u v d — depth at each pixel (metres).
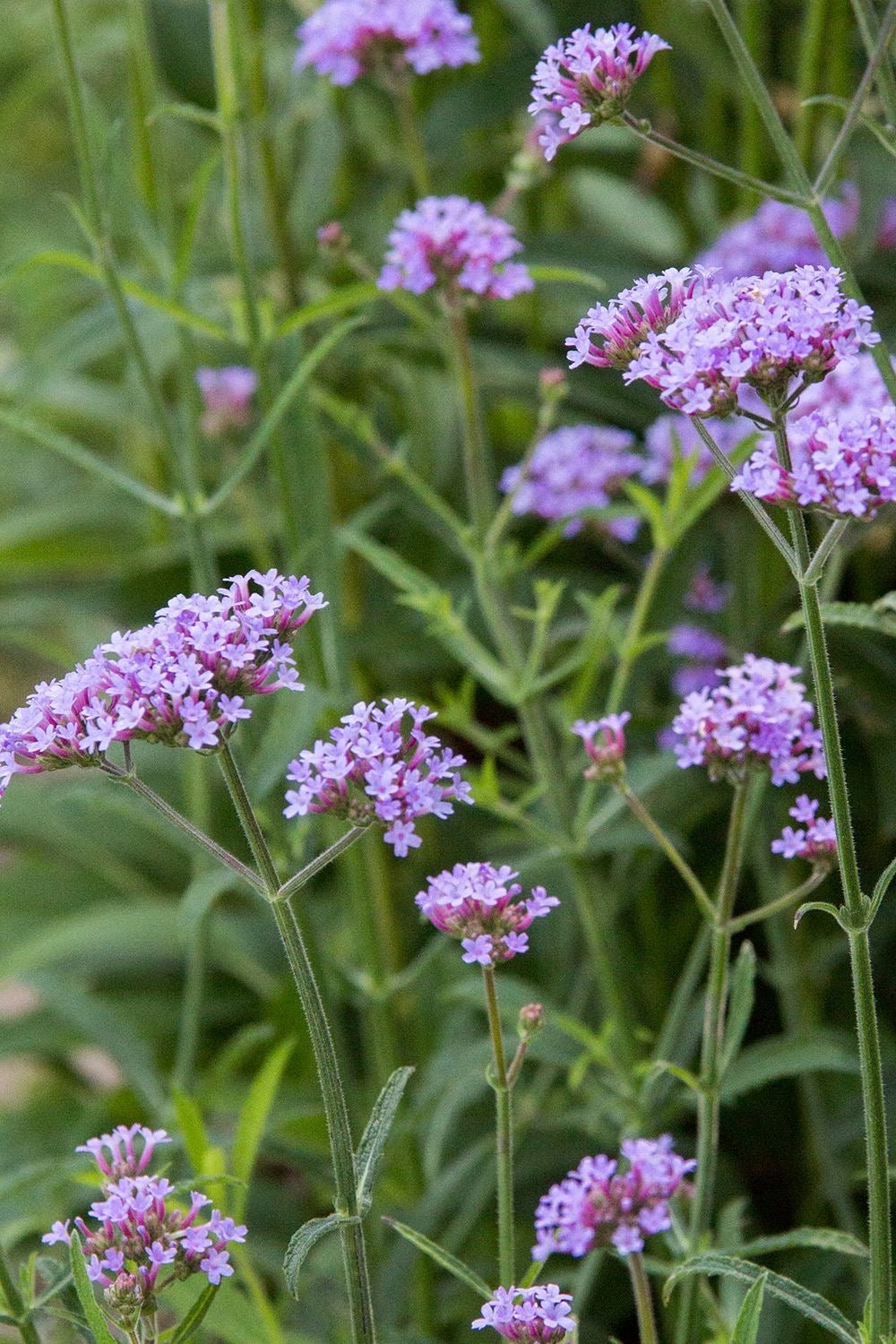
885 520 1.33
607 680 1.57
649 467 1.36
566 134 1.14
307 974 1.08
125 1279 1.10
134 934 1.76
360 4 1.33
